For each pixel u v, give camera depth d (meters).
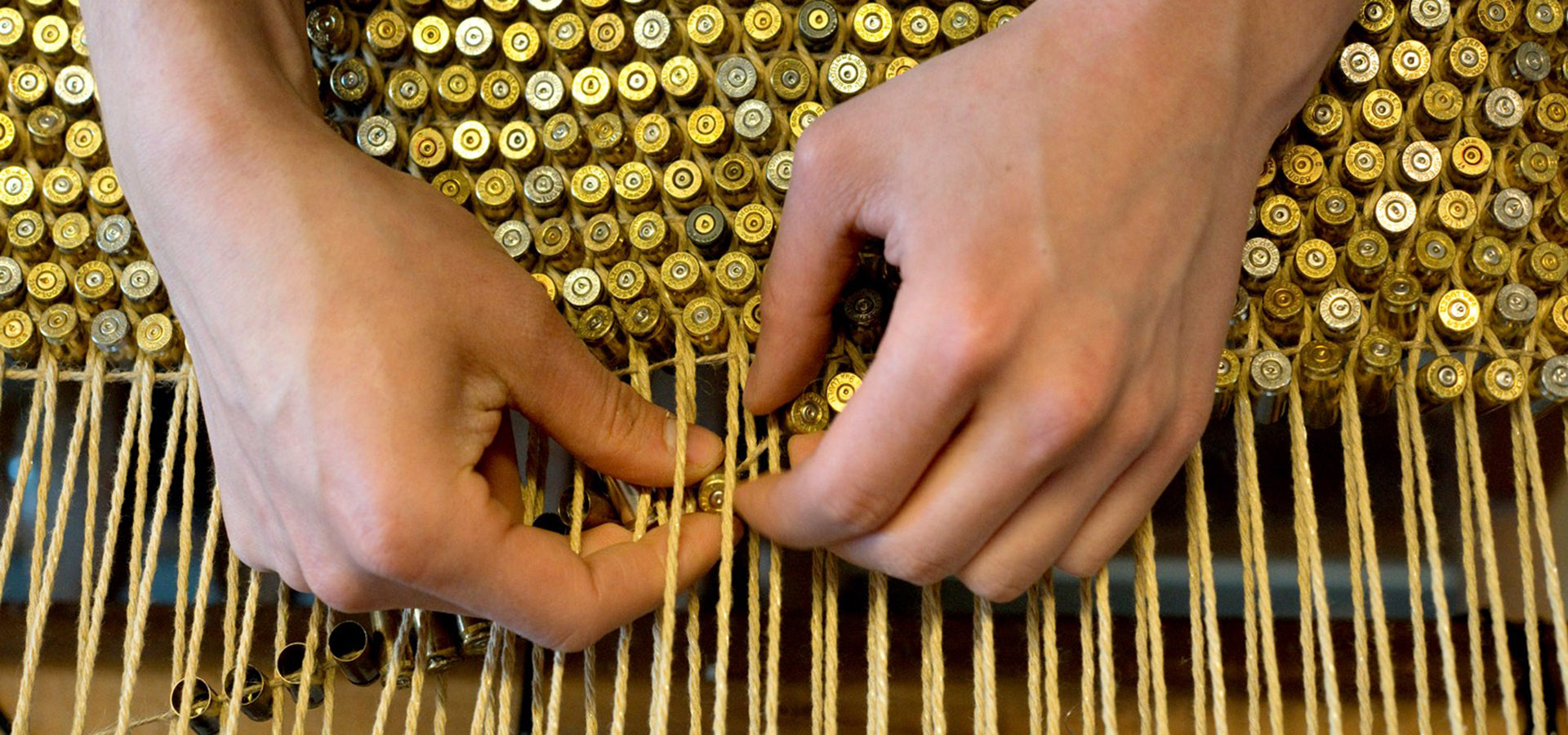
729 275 0.78
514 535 0.72
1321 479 0.81
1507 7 0.79
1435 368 0.76
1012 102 0.71
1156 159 0.71
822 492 0.72
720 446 0.76
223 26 0.74
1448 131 0.79
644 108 0.79
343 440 0.70
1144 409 0.71
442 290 0.72
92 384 0.79
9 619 0.81
